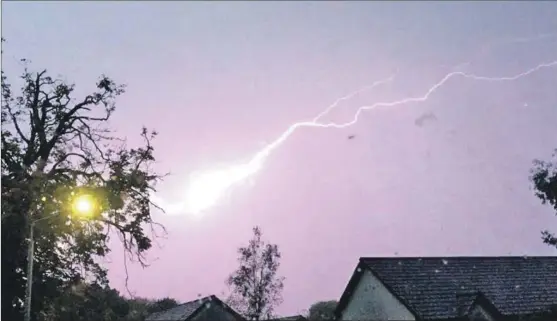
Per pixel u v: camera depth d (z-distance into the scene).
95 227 27.03
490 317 22.80
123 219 27.67
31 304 25.53
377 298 26.16
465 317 23.02
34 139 27.58
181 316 37.31
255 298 33.12
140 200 28.08
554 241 18.70
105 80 28.42
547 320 22.33
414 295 24.39
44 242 25.14
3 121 27.03
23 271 25.36
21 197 24.70
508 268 25.38
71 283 27.28
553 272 24.39
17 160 26.39
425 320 23.14
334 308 29.44
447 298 24.22
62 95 28.28
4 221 24.11
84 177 27.42
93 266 27.48
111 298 30.47
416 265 26.05
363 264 26.81
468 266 25.75
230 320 35.44
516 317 22.59
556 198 18.14
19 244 24.62
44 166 26.36
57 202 25.56
